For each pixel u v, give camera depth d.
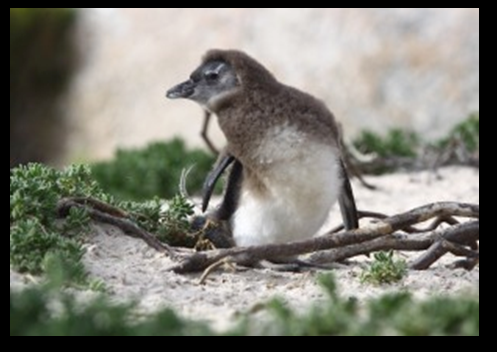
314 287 15.13
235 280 15.48
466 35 44.28
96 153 49.44
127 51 51.56
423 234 16.73
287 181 17.19
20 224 14.98
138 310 13.27
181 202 17.72
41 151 51.22
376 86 44.75
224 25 49.38
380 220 17.31
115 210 16.78
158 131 48.38
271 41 47.56
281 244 15.96
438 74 44.03
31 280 14.33
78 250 15.04
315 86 45.62
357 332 11.88
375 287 15.25
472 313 12.19
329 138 17.52
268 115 17.41
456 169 28.61
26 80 52.31
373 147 30.20
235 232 17.69
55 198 16.16
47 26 52.84
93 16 53.28
